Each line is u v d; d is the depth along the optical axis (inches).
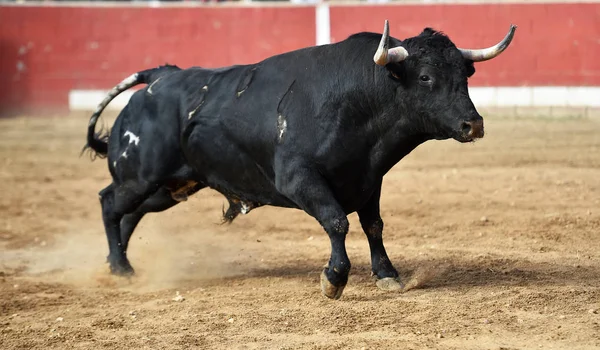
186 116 607.2
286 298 567.2
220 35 1829.5
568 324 484.1
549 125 1519.4
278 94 563.8
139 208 666.2
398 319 506.0
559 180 1052.5
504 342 459.5
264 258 722.8
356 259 691.4
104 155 720.3
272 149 559.5
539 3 1688.0
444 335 473.1
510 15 1697.8
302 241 799.1
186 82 622.2
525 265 641.6
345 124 541.3
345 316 515.8
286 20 1804.9
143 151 629.3
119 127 651.5
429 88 515.2
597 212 862.5
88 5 1854.1
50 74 1863.9
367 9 1763.0
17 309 571.5
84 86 1863.9
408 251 716.7
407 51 522.6
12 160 1342.3
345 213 547.8
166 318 532.1
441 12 1724.9
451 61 515.5
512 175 1101.7
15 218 944.9
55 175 1219.2
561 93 1688.0
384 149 543.8
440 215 885.8
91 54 1860.2
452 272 626.2
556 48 1688.0
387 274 584.1
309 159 543.2
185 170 624.7
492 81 1705.2
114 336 498.6
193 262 715.4
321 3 1780.3
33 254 773.3
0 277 671.8
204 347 470.6
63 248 800.3
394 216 892.6
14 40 1865.2
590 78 1680.6
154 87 636.7
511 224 824.3
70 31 1861.5
